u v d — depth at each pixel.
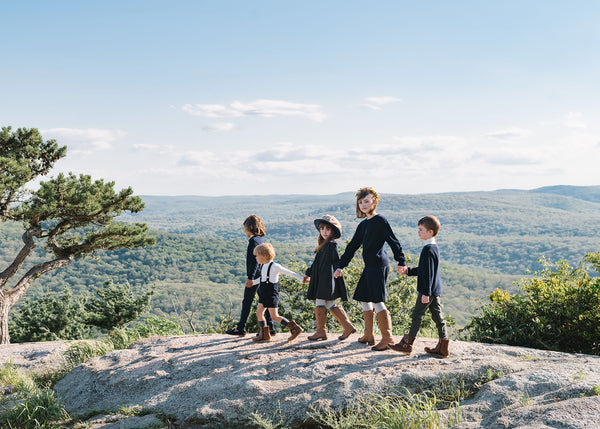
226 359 5.35
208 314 57.47
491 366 4.50
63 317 18.25
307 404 4.30
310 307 16.98
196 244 150.12
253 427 4.27
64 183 15.35
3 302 15.26
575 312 6.07
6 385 6.55
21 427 4.89
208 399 4.66
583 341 6.04
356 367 4.75
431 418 3.75
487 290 148.38
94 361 6.22
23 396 5.52
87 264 122.62
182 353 5.81
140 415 4.73
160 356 5.85
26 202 15.40
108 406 5.10
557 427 3.04
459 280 160.75
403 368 4.61
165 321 9.87
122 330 8.48
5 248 132.00
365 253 5.23
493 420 3.41
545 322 6.20
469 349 5.16
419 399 4.19
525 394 3.94
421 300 4.81
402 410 3.85
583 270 7.52
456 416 3.76
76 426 4.71
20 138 16.66
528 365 4.61
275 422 4.24
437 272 4.87
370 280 5.19
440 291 4.91
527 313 6.43
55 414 5.08
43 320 18.05
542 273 7.81
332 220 5.61
